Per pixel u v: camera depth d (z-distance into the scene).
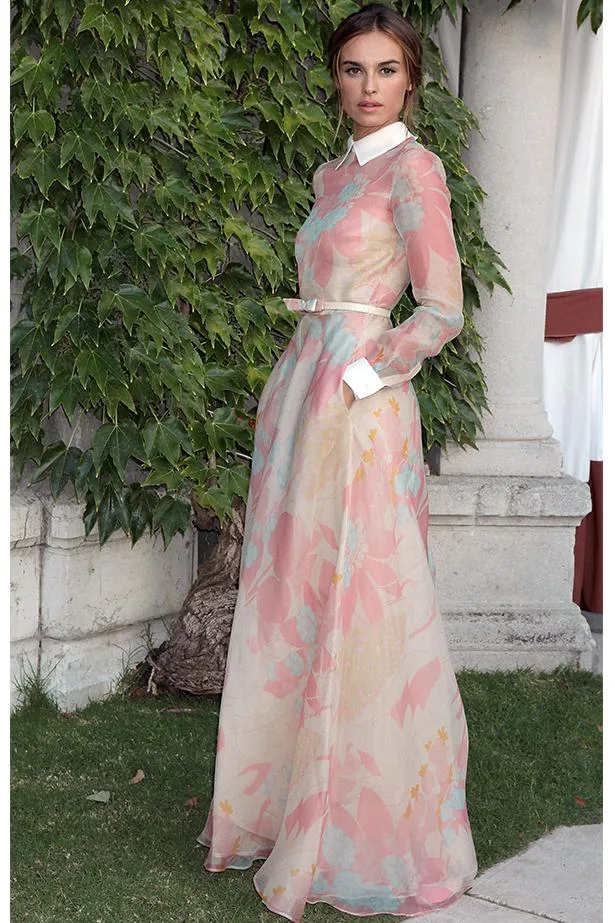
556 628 4.11
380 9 2.39
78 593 3.64
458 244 3.89
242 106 3.60
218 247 3.50
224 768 2.49
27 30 3.25
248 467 3.64
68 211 3.46
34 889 2.48
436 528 4.11
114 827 2.80
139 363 3.37
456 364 4.07
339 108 2.59
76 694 3.66
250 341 3.63
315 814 2.33
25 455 3.55
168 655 3.75
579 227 4.51
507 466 4.23
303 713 2.35
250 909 2.40
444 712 2.47
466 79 4.14
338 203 2.43
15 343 3.32
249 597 2.49
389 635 2.38
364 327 2.40
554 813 2.94
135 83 3.31
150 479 3.46
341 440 2.36
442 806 2.47
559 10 4.07
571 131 4.46
